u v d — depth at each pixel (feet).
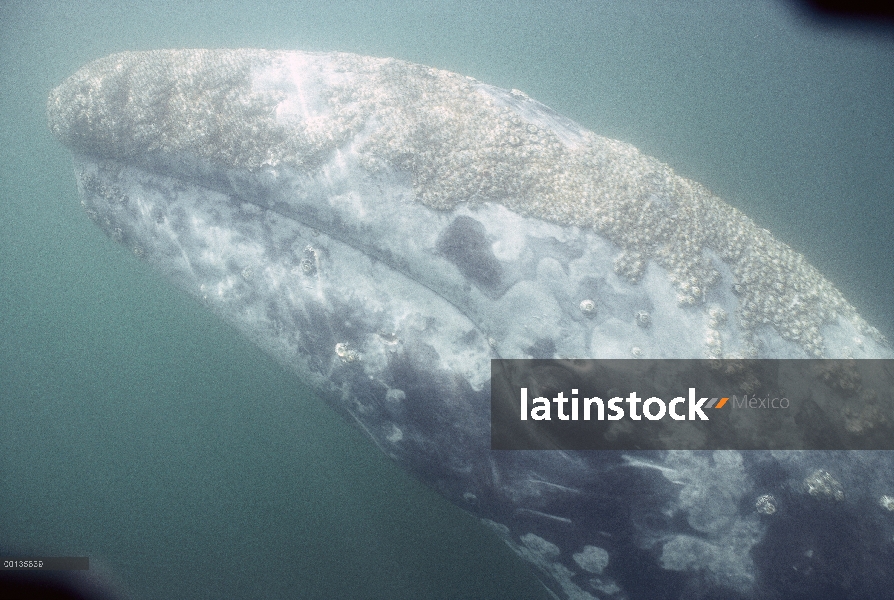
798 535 10.03
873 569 9.86
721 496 10.25
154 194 14.17
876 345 11.80
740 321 11.27
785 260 12.39
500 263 11.69
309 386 13.06
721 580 10.05
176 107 13.58
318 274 12.77
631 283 11.39
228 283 13.44
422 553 17.80
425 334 12.03
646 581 10.34
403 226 12.19
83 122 14.19
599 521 10.60
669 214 12.05
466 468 11.58
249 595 19.40
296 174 12.76
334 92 13.06
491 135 12.54
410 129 12.45
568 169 12.37
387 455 12.51
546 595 16.12
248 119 13.08
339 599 18.66
